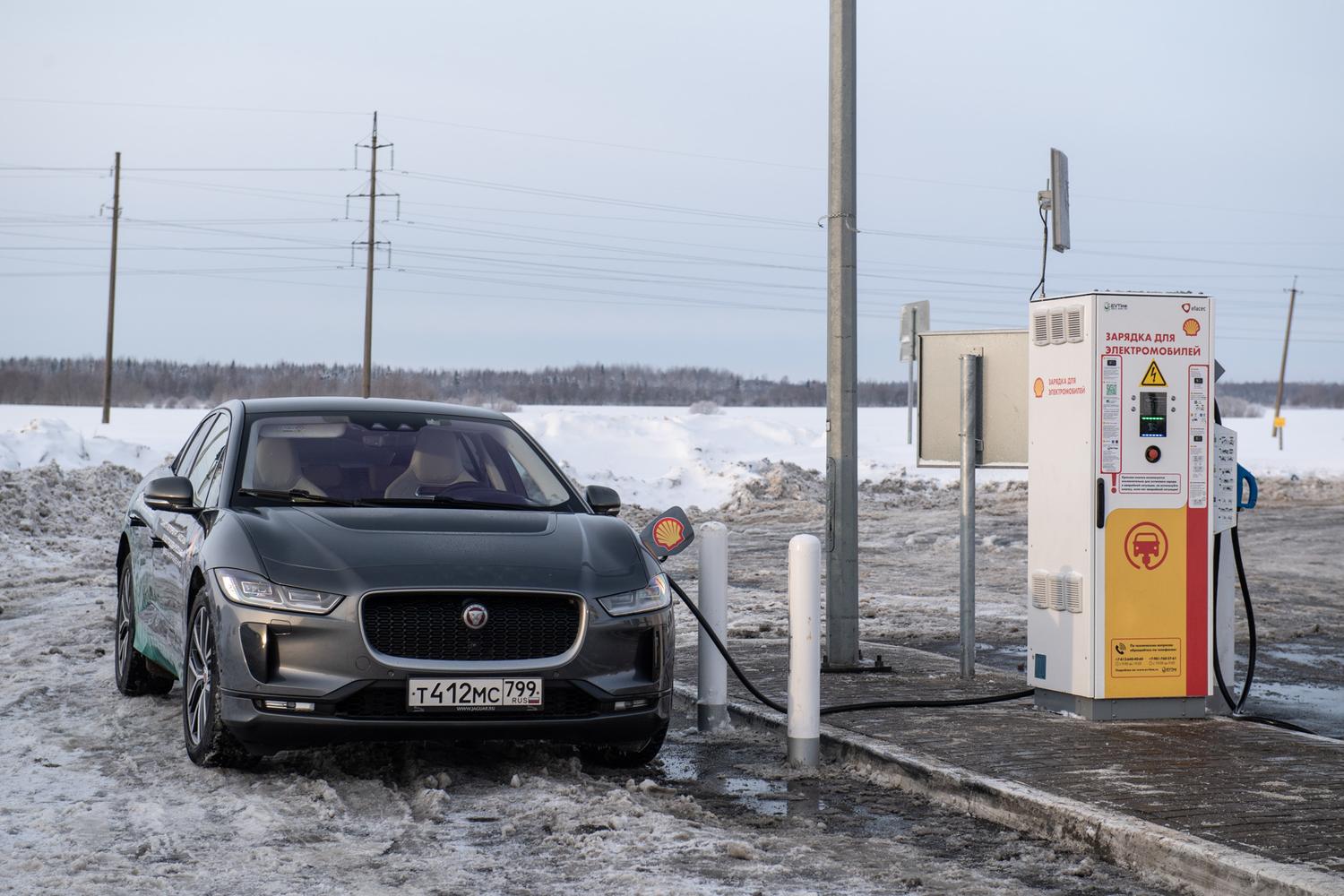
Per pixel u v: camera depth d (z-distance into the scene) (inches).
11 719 283.1
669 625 239.5
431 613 221.8
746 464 1266.0
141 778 230.4
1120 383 281.9
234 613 222.7
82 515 788.0
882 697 311.0
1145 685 281.7
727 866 184.9
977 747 248.8
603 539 247.4
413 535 234.2
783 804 225.3
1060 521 287.7
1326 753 245.4
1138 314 282.8
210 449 288.4
